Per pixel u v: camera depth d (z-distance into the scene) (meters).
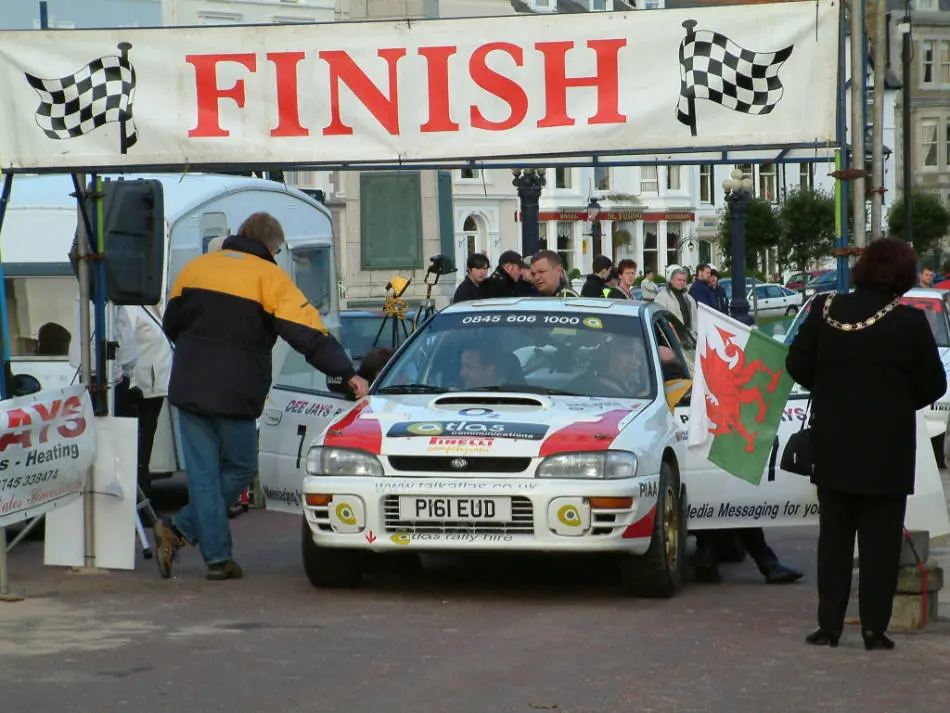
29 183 21.06
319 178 81.19
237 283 14.40
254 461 14.91
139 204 14.58
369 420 13.72
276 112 15.04
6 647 11.35
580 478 12.94
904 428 11.13
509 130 14.70
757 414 13.49
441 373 14.76
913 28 132.12
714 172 122.19
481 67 14.70
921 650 11.44
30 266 20.33
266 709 9.47
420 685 10.14
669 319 16.23
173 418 20.52
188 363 14.40
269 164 15.07
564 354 14.77
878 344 11.05
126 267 14.56
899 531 11.30
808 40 14.05
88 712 9.39
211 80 15.09
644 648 11.41
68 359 20.16
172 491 23.41
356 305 45.22
